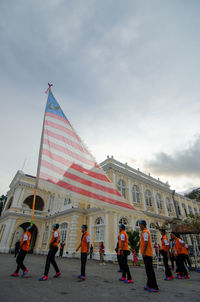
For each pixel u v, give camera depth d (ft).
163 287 15.72
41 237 79.46
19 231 95.55
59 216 72.49
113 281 17.78
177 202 94.84
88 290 13.51
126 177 69.82
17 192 80.59
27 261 35.68
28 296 11.18
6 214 77.10
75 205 64.80
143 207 69.62
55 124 18.08
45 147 16.02
